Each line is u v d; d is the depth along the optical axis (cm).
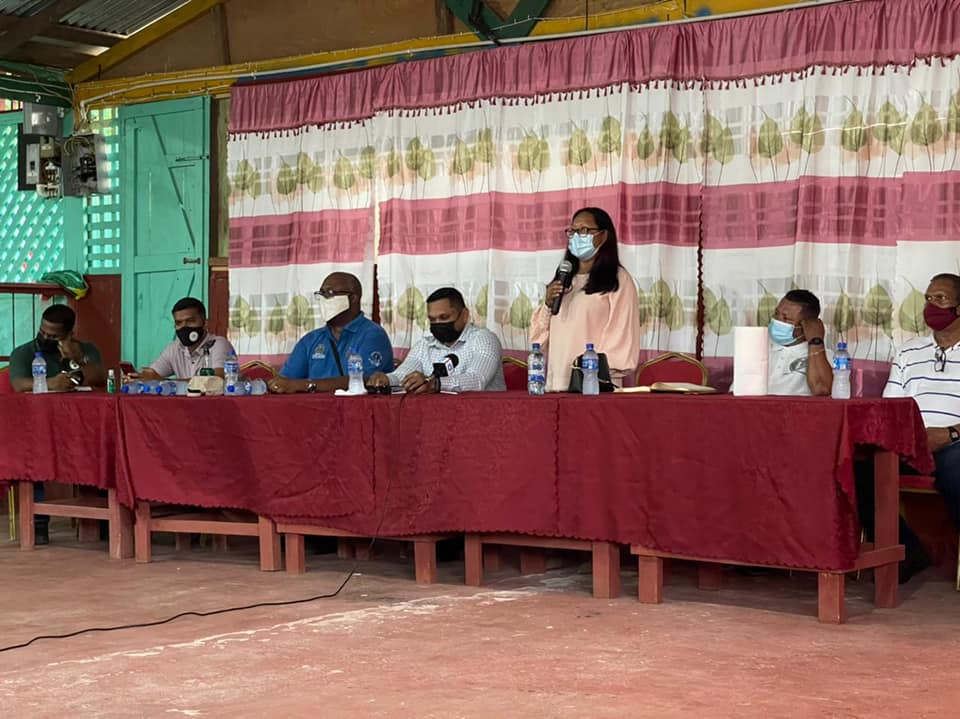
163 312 941
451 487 513
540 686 355
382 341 656
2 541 686
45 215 1024
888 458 471
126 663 393
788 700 337
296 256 851
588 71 731
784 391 557
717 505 456
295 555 563
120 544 615
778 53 675
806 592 507
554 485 491
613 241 572
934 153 632
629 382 700
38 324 1003
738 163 690
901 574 527
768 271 681
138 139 949
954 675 365
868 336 656
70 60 969
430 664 384
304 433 548
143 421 592
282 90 854
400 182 804
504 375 668
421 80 795
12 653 412
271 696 349
